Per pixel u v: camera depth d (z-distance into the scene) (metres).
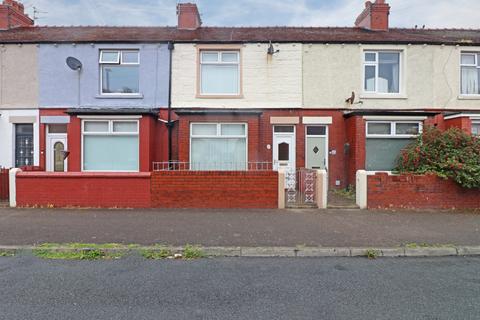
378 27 13.18
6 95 11.62
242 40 11.60
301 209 8.05
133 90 11.84
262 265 4.68
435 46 11.79
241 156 10.96
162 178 8.21
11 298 3.60
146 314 3.27
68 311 3.32
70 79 11.62
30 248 5.13
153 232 6.00
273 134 11.69
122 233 5.93
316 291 3.81
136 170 10.90
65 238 5.61
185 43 11.66
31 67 11.61
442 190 8.13
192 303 3.50
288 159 11.70
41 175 8.18
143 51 11.64
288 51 11.68
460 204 8.13
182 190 8.21
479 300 3.59
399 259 4.97
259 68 11.66
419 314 3.29
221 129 10.95
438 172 8.16
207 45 11.66
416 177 8.14
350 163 11.26
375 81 11.89
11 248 5.12
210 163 10.90
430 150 8.72
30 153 11.76
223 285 3.97
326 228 6.30
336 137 11.65
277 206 8.19
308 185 8.56
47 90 11.61
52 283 4.00
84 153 10.89
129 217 7.14
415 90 11.74
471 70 12.13
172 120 11.62
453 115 11.12
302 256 5.08
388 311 3.34
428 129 9.38
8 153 11.61
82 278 4.15
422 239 5.63
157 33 12.57
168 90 11.62
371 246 5.27
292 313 3.30
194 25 13.12
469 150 8.36
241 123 10.92
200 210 7.90
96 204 8.21
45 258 4.87
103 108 10.98
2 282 4.02
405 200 8.16
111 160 10.95
